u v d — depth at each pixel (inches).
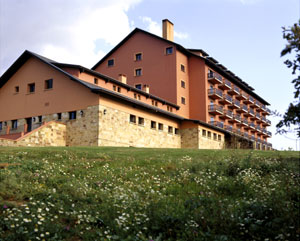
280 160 641.0
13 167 538.3
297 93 213.2
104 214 355.6
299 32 214.7
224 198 414.9
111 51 2107.5
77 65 1300.4
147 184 497.4
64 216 346.0
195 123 1694.1
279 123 227.6
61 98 1310.3
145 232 312.0
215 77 2000.5
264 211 318.3
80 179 503.2
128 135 1326.3
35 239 283.9
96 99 1202.0
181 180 519.8
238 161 603.8
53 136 1208.8
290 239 264.1
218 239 280.7
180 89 1911.9
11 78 1502.2
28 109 1407.5
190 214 341.1
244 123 2399.1
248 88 2586.1
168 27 2047.2
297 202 343.0
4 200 376.8
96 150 813.9
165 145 1573.6
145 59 1998.0
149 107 1428.4
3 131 1466.5
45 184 458.3
